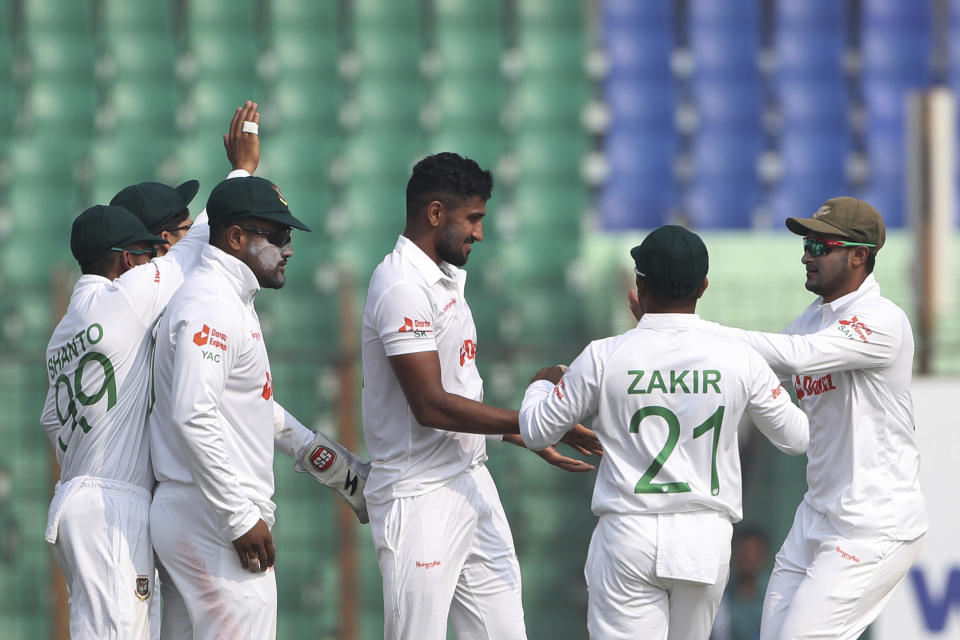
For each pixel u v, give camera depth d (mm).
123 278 12227
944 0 40469
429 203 12305
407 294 12078
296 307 32312
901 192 37438
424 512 12453
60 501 12008
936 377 21047
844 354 12508
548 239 35344
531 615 30109
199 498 11602
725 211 37000
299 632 29672
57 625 26297
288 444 13320
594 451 12719
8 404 30969
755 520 27797
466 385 12781
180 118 37406
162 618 13484
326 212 35500
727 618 24531
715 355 11148
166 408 11719
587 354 11391
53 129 37312
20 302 33062
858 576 12727
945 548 20750
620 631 11398
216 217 11727
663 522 11180
